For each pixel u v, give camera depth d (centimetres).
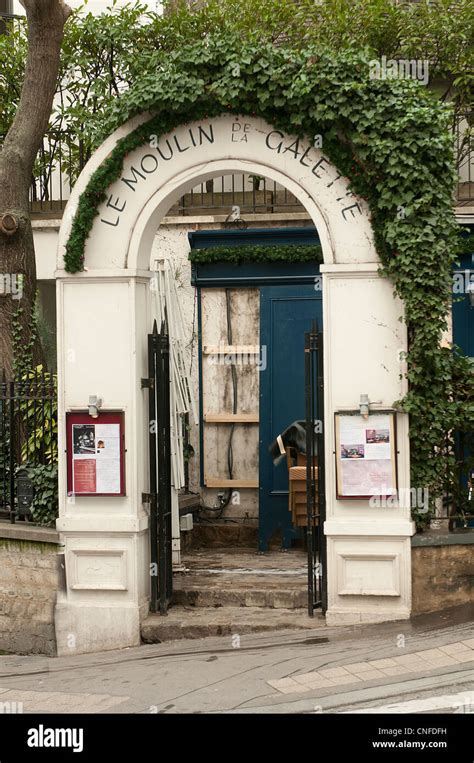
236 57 942
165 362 1017
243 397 1318
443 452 968
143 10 1360
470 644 862
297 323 1286
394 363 944
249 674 848
